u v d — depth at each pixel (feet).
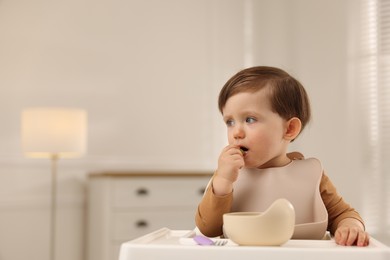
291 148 12.88
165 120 12.96
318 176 2.95
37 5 11.66
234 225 2.31
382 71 11.24
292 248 2.13
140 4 12.85
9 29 11.35
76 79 12.00
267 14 13.64
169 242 2.49
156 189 10.80
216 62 13.60
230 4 13.83
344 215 3.12
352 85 11.69
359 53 11.61
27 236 11.24
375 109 11.29
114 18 12.51
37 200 11.36
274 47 13.46
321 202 2.83
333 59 12.10
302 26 12.85
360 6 11.64
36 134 9.64
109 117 12.32
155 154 12.79
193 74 13.34
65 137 9.71
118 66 12.50
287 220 2.27
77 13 12.09
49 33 11.76
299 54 12.89
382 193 11.11
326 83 12.24
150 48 12.90
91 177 11.24
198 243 2.36
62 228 11.58
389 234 10.93
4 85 11.20
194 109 13.29
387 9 11.25
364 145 11.44
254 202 2.93
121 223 10.59
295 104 3.04
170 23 13.16
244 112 2.90
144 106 12.75
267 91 2.91
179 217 10.93
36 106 11.51
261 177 2.98
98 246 10.77
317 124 12.38
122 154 12.42
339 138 11.90
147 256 2.21
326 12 12.30
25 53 11.48
